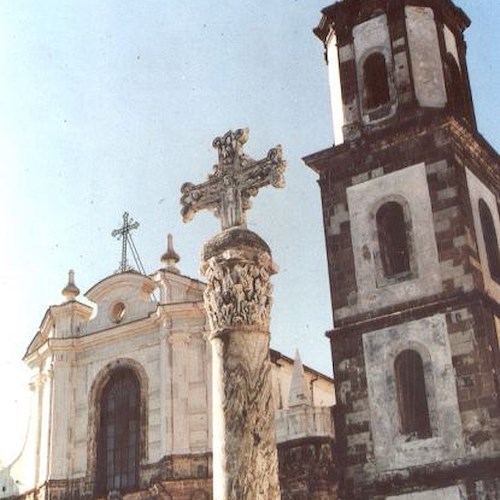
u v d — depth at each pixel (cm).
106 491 3647
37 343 4100
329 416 3009
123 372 3834
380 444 2816
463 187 3012
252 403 1652
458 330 2798
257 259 1755
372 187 3142
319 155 3253
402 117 3158
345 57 3400
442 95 3206
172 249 3988
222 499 1591
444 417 2733
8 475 3969
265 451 1625
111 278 3991
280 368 3900
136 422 3722
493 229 3178
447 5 3491
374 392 2883
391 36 3312
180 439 3541
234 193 1855
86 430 3784
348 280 3069
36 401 4000
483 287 2902
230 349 1688
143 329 3831
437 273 2905
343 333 2998
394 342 2900
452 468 2666
